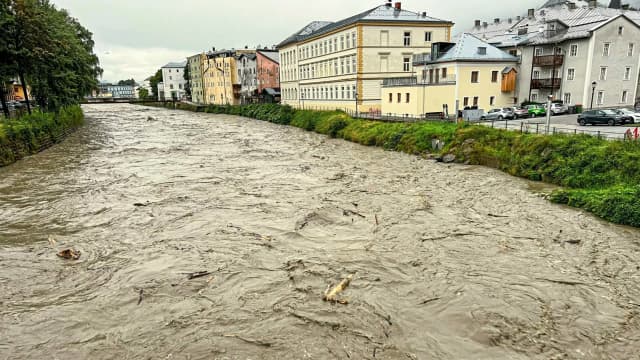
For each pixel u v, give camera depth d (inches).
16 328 359.6
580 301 398.3
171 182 912.3
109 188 856.3
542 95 1926.7
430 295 408.2
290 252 516.1
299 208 698.8
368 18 2059.5
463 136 1143.6
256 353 323.0
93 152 1382.9
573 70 1804.9
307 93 2864.2
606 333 349.4
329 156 1272.1
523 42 1914.4
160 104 5172.2
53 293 420.5
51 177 967.6
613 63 1785.2
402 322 363.3
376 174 984.3
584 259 492.4
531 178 899.4
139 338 344.8
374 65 2113.7
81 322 368.8
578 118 1325.0
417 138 1285.7
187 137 1845.5
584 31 1748.3
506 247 527.5
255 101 3715.6
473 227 601.3
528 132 1040.2
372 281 436.5
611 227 600.7
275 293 414.6
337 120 1793.8
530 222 621.9
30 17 1488.7
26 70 1558.8
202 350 327.6
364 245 535.5
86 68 2324.1
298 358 317.1
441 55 1865.2
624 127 1181.7
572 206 701.9
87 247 538.0
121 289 426.0
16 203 741.3
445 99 1729.8
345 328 354.6
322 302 396.5
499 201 737.6
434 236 565.0
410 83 1723.7
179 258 500.1
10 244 549.3
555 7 2288.4
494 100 1790.1
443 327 356.2
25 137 1294.3
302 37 2913.4
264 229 600.7
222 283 436.8
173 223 630.5
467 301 394.9
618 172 757.3
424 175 965.2
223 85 4274.1
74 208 709.9
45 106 1852.9
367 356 319.3
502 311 379.2
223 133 2016.5
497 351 325.7
